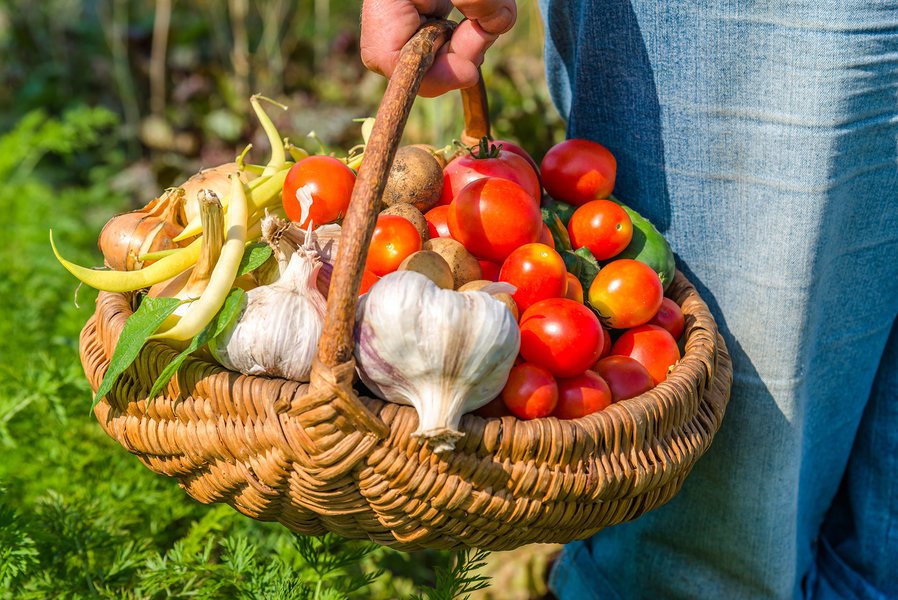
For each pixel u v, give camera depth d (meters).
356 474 0.97
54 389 1.63
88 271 1.11
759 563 1.57
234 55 3.79
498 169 1.30
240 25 3.78
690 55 1.32
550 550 1.97
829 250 1.38
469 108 1.38
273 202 1.25
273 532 1.71
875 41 1.23
